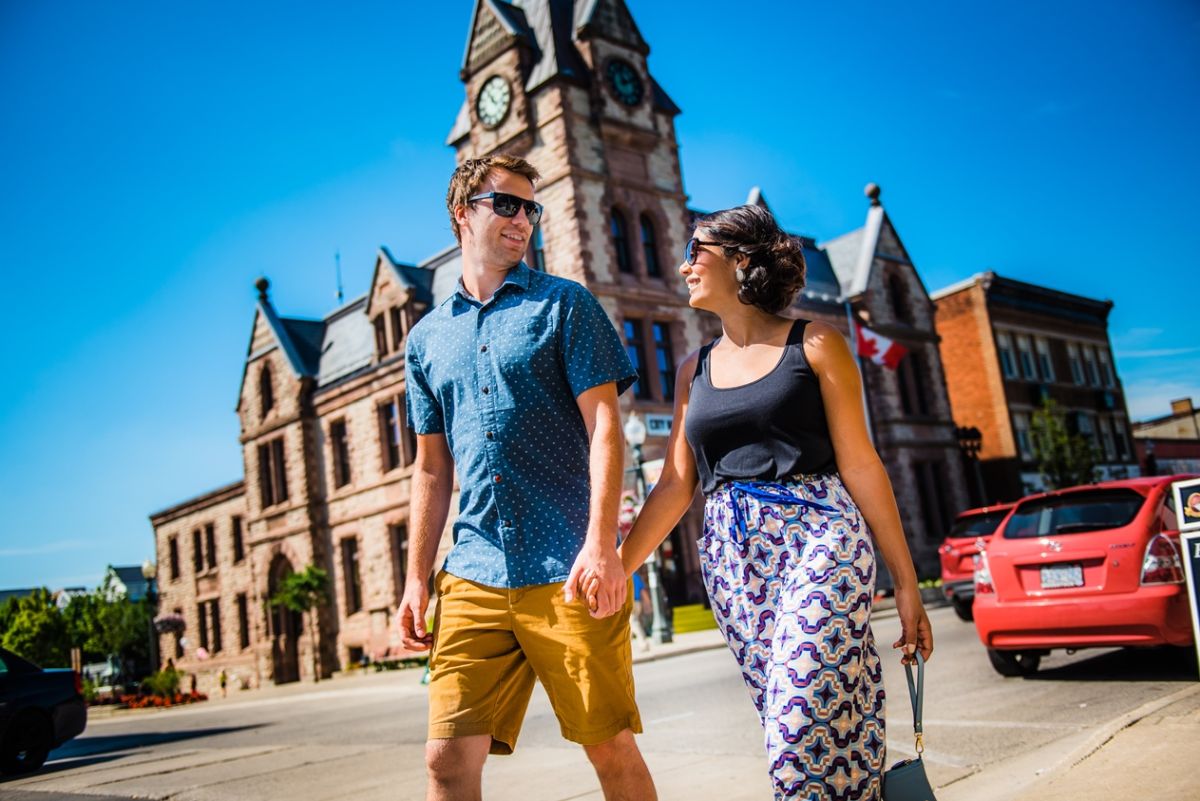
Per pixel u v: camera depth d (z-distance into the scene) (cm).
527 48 2661
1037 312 4147
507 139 2675
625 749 279
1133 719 482
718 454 280
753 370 278
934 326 3641
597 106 2625
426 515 312
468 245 312
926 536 3300
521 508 284
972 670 899
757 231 280
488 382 290
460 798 270
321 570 3091
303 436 3278
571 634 272
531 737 779
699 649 1595
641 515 295
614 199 2636
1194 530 413
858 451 270
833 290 3459
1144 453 4697
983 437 3866
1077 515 754
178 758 867
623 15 2767
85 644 5391
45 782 782
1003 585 773
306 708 1541
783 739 245
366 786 611
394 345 2966
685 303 2745
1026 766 494
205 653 3516
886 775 251
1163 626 688
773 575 266
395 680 2109
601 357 289
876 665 262
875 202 3609
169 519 4288
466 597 283
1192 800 328
